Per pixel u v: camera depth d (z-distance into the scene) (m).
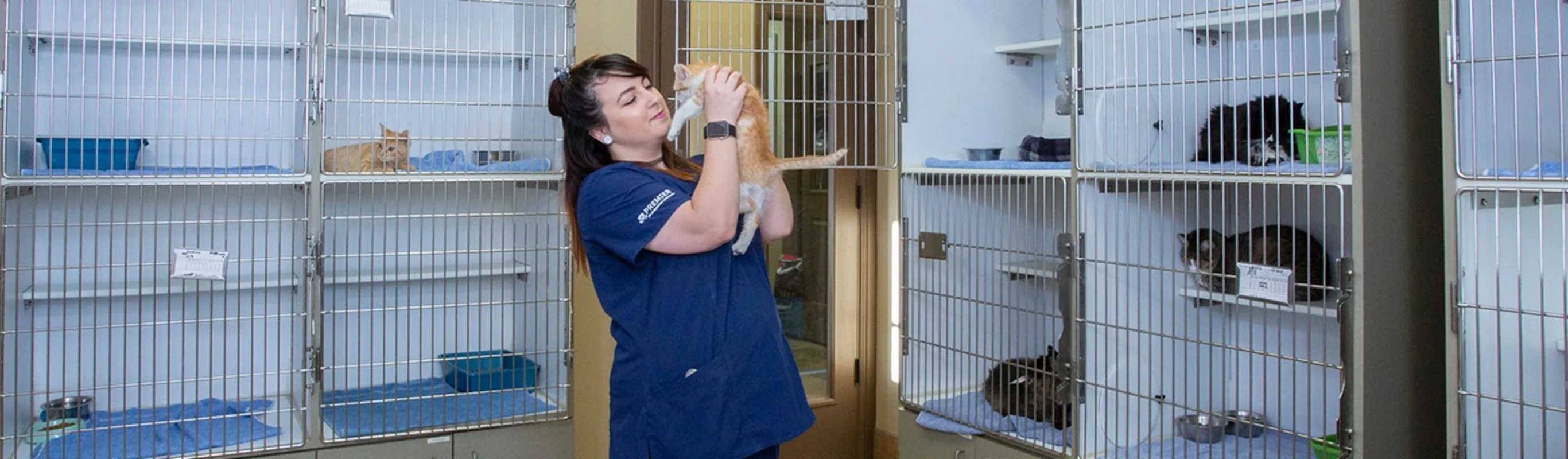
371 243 3.18
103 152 2.83
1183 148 2.78
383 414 3.12
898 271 3.43
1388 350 2.24
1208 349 2.94
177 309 3.31
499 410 3.23
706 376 1.81
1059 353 2.79
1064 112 2.81
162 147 3.20
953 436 3.06
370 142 3.07
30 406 3.03
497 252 3.45
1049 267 3.21
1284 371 2.90
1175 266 2.87
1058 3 2.98
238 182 2.86
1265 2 2.48
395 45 3.39
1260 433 2.84
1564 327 2.12
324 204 3.26
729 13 3.35
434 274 3.19
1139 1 2.77
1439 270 2.36
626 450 1.88
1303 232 2.59
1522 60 2.26
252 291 3.09
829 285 3.56
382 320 3.48
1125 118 2.78
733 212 1.74
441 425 3.10
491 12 3.49
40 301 3.12
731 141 1.76
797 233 3.55
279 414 3.13
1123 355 2.82
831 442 3.58
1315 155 2.33
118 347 3.24
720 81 1.77
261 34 3.29
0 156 2.66
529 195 3.50
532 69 3.31
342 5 3.14
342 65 3.33
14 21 2.80
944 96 3.28
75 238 3.17
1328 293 2.57
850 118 3.49
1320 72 2.25
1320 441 2.47
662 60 3.21
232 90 3.25
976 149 3.18
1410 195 2.27
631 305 1.86
